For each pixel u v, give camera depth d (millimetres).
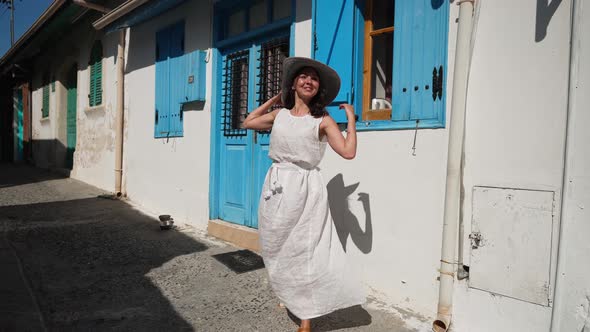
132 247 4473
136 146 6992
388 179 3070
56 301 3080
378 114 3262
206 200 5160
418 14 2873
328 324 2807
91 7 7293
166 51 6004
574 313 2201
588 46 2152
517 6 2434
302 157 2473
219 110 5043
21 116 15391
